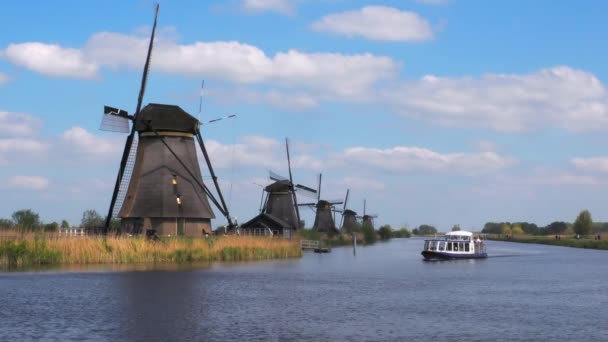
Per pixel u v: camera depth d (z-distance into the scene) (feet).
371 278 156.66
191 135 233.14
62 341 72.08
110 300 102.94
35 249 165.17
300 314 93.71
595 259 273.54
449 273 180.24
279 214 345.72
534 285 143.74
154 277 138.92
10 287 118.11
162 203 221.87
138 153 227.61
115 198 219.82
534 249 418.51
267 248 223.10
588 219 613.52
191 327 81.61
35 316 87.20
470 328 84.33
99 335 75.61
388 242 582.35
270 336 77.10
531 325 87.15
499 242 631.97
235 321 86.53
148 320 85.76
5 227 173.17
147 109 227.40
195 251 194.70
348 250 349.61
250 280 139.85
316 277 154.10
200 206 229.45
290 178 363.97
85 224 261.65
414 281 150.00
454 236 279.49
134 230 219.82
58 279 131.95
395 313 96.17
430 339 76.79
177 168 226.79
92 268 157.69
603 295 123.54
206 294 113.19
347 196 533.14
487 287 137.39
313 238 356.59
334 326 84.33
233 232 242.58
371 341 75.25
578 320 91.61
